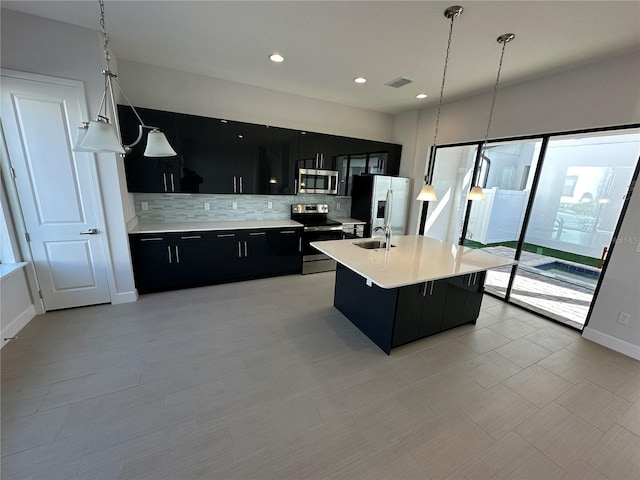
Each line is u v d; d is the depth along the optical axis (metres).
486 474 1.48
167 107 3.49
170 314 3.01
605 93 2.61
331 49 2.70
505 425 1.79
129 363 2.22
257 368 2.24
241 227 3.84
